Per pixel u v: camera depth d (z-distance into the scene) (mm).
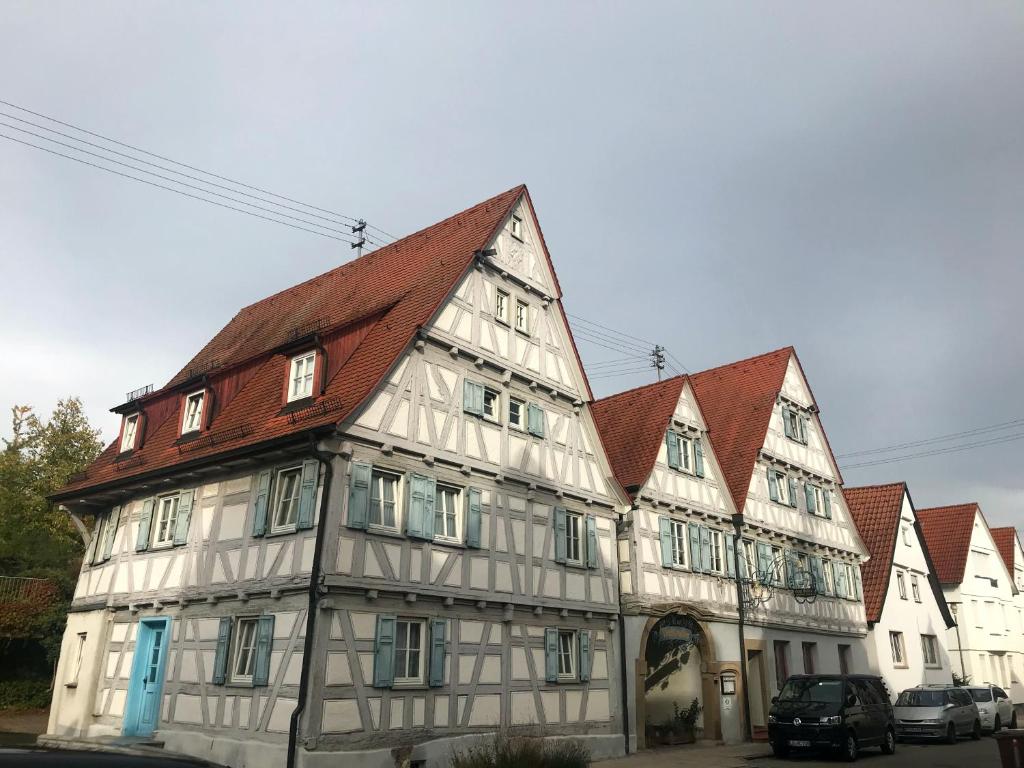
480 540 15305
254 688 12836
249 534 14023
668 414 21672
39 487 30531
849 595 27953
